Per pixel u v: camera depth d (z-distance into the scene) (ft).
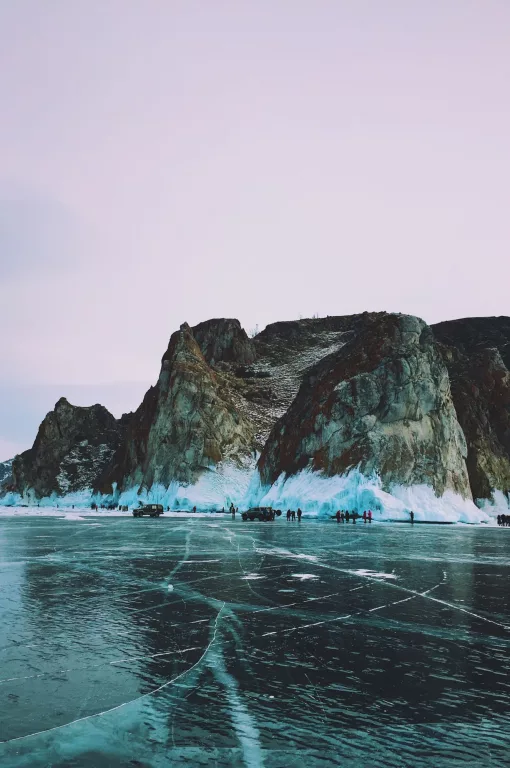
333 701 32.30
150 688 34.55
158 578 75.61
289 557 99.81
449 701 32.24
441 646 42.98
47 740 27.99
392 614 53.72
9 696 33.40
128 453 474.08
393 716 30.30
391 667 38.17
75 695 33.53
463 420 338.95
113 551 110.11
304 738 27.73
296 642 44.24
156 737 28.09
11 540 137.08
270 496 311.47
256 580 73.82
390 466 277.85
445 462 288.51
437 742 27.27
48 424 596.70
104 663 39.24
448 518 256.93
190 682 35.53
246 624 49.98
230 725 29.37
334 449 292.61
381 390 294.05
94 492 507.30
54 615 53.52
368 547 119.75
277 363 563.07
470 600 60.39
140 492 423.23
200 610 55.67
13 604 58.59
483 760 25.58
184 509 372.99
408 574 79.30
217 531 169.89
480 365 386.52
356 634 46.55
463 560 96.27
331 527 197.57
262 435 445.37
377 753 26.32
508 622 50.49
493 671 37.29
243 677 36.37
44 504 551.18
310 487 288.10
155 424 434.30
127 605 58.08
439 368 305.12
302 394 364.79
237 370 541.34
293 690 34.06
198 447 398.83
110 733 28.63
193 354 455.22
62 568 85.76
